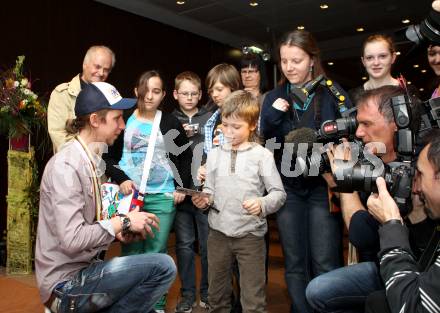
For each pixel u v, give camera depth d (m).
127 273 1.63
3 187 4.30
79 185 1.59
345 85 8.46
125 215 1.69
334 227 2.01
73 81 2.98
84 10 5.11
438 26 1.30
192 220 2.75
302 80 2.08
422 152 1.13
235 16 6.31
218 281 2.13
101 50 2.92
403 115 1.26
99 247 1.66
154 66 5.98
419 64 4.75
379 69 2.43
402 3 5.95
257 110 2.12
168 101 6.16
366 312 1.36
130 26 5.65
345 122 1.57
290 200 2.09
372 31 7.20
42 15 4.68
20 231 3.54
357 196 1.71
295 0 5.75
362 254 1.77
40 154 4.35
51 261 1.59
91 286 1.60
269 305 2.73
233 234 2.04
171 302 2.84
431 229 1.34
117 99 1.75
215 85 2.65
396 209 1.24
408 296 1.08
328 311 1.58
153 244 2.48
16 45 4.44
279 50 2.14
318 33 7.28
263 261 2.08
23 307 2.76
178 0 5.63
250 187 2.06
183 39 6.44
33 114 3.52
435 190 1.09
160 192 2.48
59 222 1.52
